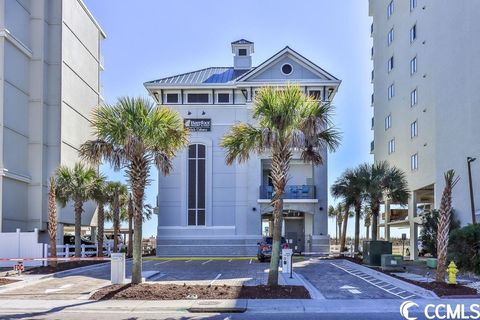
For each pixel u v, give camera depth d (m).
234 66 47.66
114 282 19.86
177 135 19.58
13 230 36.03
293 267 29.75
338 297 17.38
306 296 17.14
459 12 32.75
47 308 15.66
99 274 25.86
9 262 29.59
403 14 45.16
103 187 34.25
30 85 39.31
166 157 19.84
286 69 43.25
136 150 18.81
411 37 42.88
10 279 22.70
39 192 38.62
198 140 43.38
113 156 19.03
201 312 14.90
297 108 18.03
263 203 42.50
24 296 18.16
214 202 43.06
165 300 16.55
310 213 42.69
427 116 38.78
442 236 19.64
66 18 42.31
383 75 51.91
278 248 18.67
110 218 58.78
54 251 27.59
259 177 42.97
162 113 18.97
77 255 32.56
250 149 18.94
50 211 27.77
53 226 27.78
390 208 50.38
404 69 44.78
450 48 34.12
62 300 17.16
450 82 34.12
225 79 44.69
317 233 42.06
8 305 16.22
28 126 39.03
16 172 36.62
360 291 18.89
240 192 43.03
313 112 18.20
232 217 42.88
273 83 42.41
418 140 40.84
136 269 19.52
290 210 42.75
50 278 24.00
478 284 20.14
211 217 42.94
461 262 16.52
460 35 32.62
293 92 18.06
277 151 18.45
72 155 43.19
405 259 40.88
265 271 27.31
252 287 18.52
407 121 43.81
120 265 19.94
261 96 18.39
